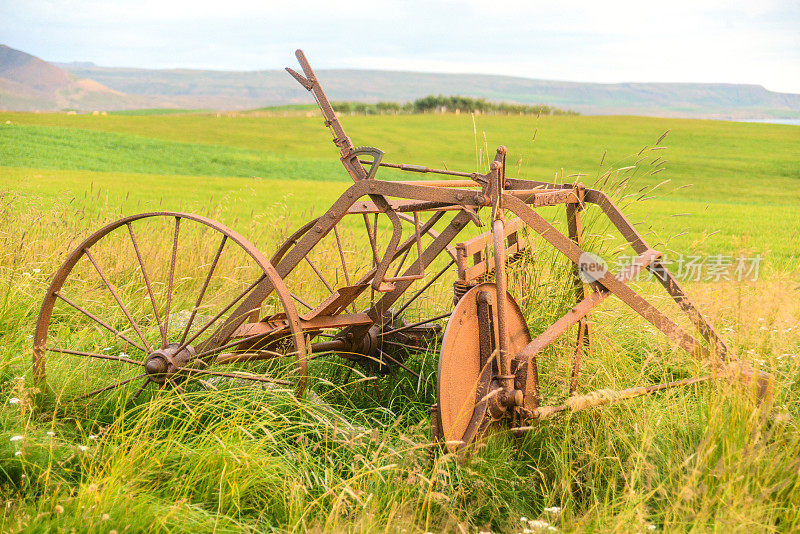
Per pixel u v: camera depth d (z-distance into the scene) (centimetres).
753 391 331
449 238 403
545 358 411
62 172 2775
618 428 362
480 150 408
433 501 307
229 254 771
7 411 362
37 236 721
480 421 344
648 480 312
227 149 4453
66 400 395
